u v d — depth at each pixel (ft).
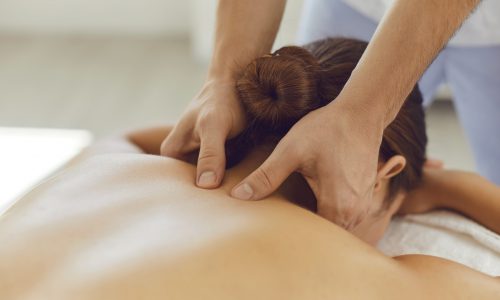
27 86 9.41
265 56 2.61
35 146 7.55
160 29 11.44
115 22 11.46
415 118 2.96
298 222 2.29
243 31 3.06
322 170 2.49
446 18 2.53
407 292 2.23
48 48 10.90
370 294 2.15
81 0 11.34
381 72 2.51
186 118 2.88
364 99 2.51
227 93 2.82
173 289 1.98
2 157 7.25
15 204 2.43
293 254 2.14
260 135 2.75
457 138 7.88
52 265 2.09
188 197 2.41
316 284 2.09
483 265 3.03
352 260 2.22
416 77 2.57
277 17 3.17
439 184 3.43
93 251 2.12
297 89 2.51
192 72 9.95
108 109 8.70
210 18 10.13
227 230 2.17
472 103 4.32
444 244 3.16
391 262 2.33
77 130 8.06
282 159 2.46
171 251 2.08
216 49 3.08
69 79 9.68
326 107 2.53
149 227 2.22
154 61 10.40
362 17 4.08
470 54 4.09
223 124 2.69
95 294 1.95
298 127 2.50
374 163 2.54
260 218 2.26
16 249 2.16
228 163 2.80
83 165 2.62
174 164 2.65
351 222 2.62
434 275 2.36
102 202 2.37
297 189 2.67
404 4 2.54
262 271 2.06
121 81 9.62
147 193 2.43
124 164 2.60
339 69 2.72
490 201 3.33
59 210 2.33
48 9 11.41
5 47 10.91
